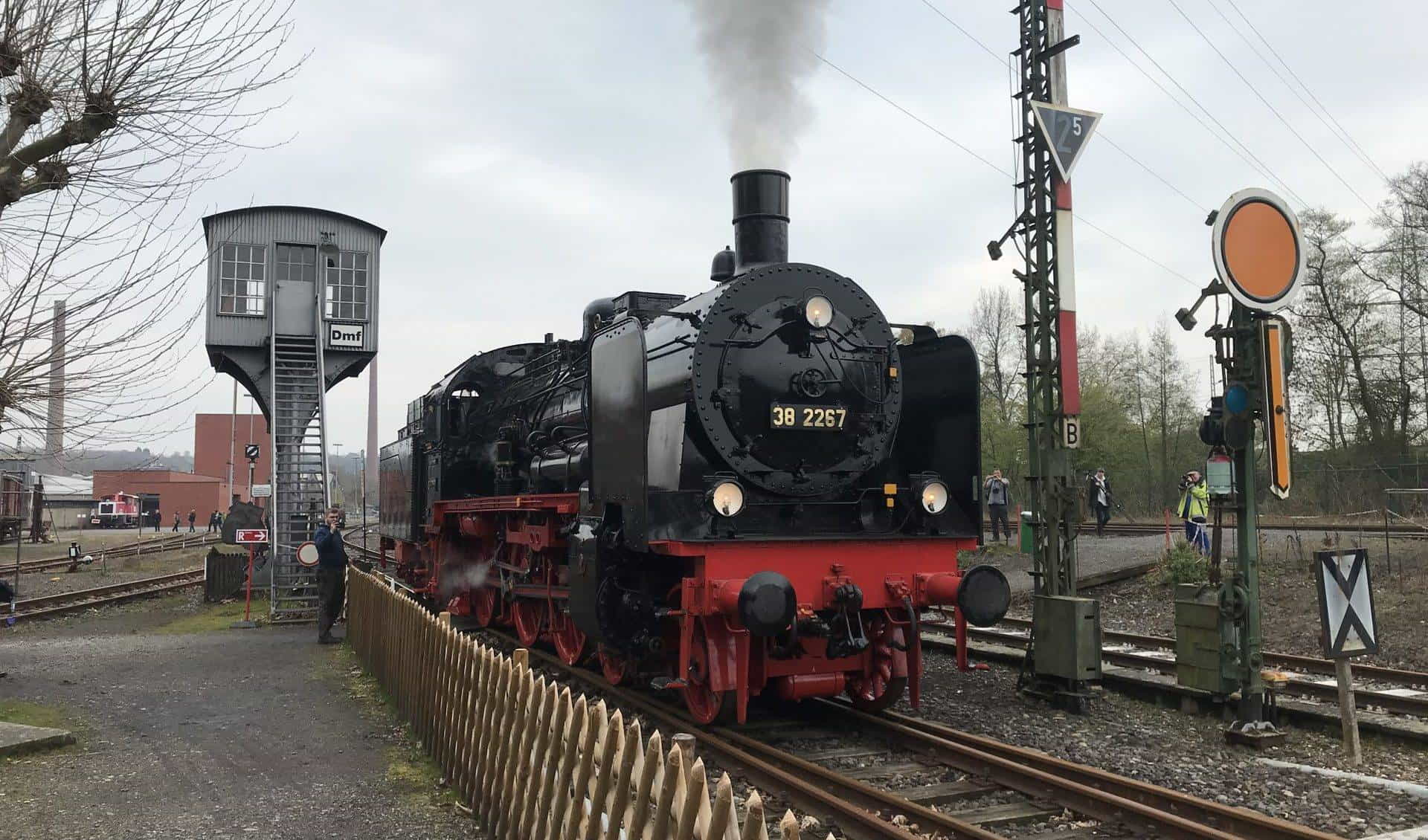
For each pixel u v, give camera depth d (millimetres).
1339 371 33062
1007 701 8695
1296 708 7684
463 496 13742
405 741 7410
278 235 22484
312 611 15609
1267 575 15000
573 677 9648
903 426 9242
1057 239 8930
